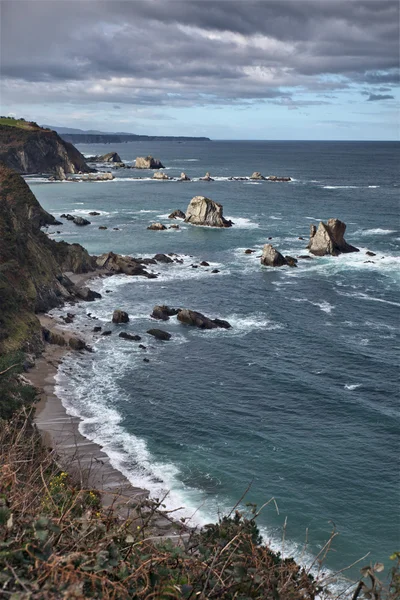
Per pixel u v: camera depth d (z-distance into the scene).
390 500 30.22
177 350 51.41
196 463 33.19
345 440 36.34
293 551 26.06
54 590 4.30
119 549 5.40
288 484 31.50
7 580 4.27
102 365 47.44
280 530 27.64
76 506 6.47
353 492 30.86
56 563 4.46
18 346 46.16
